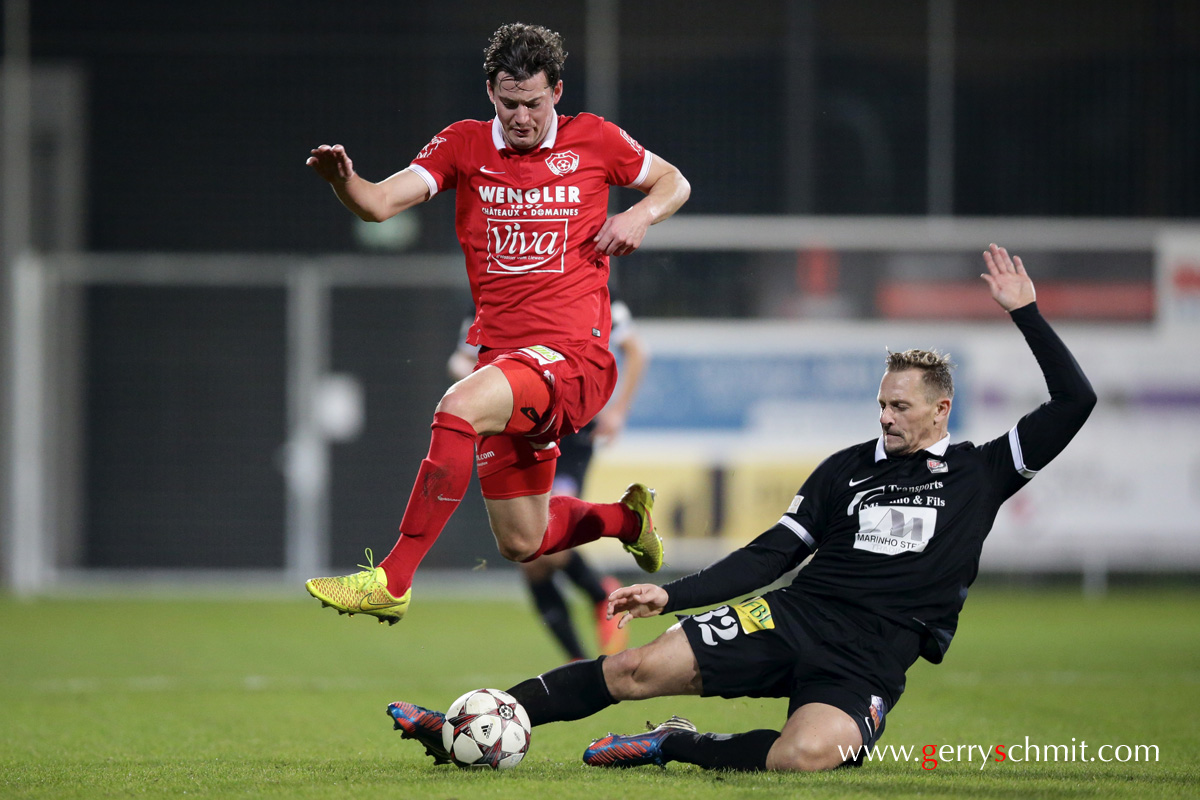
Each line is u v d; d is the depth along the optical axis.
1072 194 43.69
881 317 39.66
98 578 43.12
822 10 44.38
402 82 45.53
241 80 45.75
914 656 13.73
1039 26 43.91
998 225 39.97
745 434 38.72
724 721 18.70
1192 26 43.38
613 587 24.31
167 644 29.78
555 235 13.84
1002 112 43.94
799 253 40.03
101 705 20.48
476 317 14.54
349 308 44.78
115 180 45.69
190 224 45.69
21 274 41.09
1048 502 38.94
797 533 14.20
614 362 14.38
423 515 12.86
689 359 38.81
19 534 41.44
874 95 44.41
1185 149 43.25
